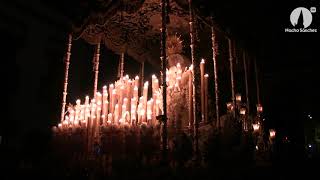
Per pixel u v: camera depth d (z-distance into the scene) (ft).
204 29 30.89
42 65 29.81
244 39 30.25
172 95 26.99
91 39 30.94
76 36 28.58
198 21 28.30
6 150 18.89
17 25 28.40
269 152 24.48
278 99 38.19
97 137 22.49
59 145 20.57
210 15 25.13
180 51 30.94
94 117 23.97
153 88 25.85
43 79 29.66
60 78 30.17
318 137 36.86
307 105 37.73
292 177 20.72
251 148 20.85
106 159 18.08
